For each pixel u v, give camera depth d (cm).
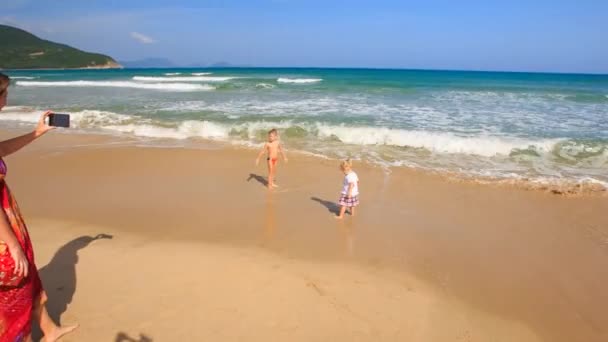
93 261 486
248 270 478
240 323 374
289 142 1256
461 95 2547
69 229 590
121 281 440
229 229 606
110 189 791
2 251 253
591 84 4112
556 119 1568
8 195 270
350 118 1537
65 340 340
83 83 3409
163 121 1496
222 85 3033
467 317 407
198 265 485
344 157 1077
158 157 1045
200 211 680
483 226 650
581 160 1065
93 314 378
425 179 897
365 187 840
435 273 493
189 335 354
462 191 822
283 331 366
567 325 403
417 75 6131
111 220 630
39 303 313
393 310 410
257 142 1247
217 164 995
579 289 469
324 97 2298
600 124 1456
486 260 533
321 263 505
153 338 349
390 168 981
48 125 287
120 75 5538
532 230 638
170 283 439
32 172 900
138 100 2123
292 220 651
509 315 415
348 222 649
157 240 558
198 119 1527
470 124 1442
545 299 446
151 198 741
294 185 846
